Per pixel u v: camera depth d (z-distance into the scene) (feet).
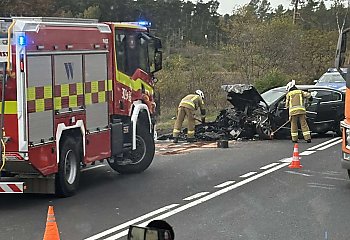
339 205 31.76
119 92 39.68
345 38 35.45
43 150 31.42
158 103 74.49
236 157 49.44
